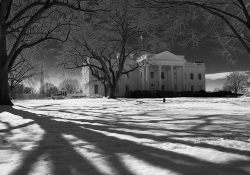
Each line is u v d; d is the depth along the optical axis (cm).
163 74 6231
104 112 1052
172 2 1151
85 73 6381
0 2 1529
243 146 319
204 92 5456
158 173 210
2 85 1585
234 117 764
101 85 5944
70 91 9538
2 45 1566
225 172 209
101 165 242
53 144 354
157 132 464
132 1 1236
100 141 379
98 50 3609
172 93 4991
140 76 6059
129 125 580
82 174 216
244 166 226
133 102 2261
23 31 1561
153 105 1695
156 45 3080
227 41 1719
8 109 1236
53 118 778
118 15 2791
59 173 219
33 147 335
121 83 6006
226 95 5562
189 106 1538
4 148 330
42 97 5650
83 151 308
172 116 823
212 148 309
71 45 3353
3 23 1523
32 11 1969
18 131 496
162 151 297
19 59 3678
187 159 256
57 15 2014
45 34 2056
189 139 383
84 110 1188
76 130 505
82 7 2008
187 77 6388
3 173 220
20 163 253
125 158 267
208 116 807
